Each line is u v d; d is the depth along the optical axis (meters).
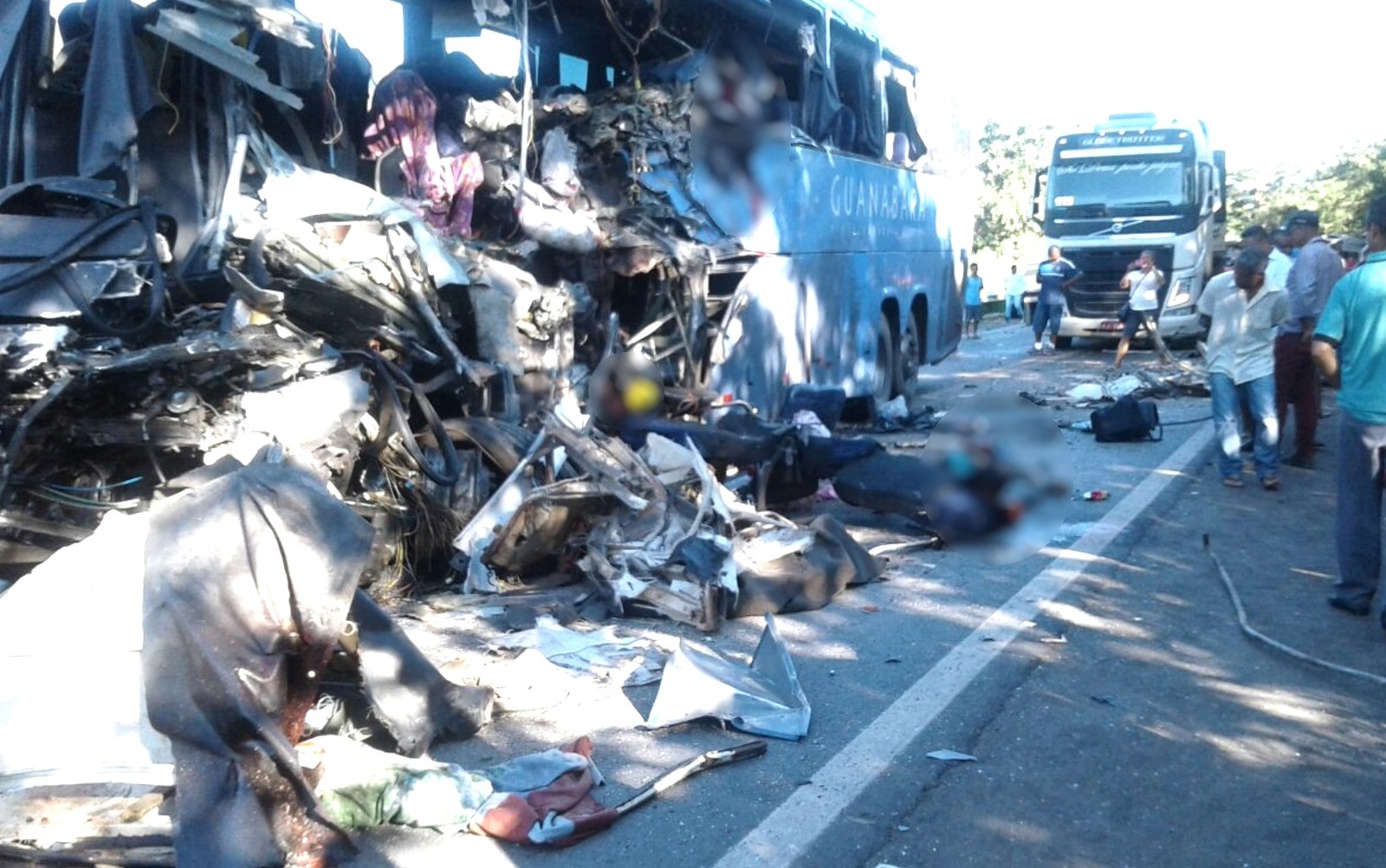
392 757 4.66
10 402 5.61
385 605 7.04
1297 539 8.79
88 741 4.14
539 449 7.45
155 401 5.92
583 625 6.76
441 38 9.91
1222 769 5.08
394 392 7.19
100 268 6.04
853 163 13.27
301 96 8.34
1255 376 10.30
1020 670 6.19
